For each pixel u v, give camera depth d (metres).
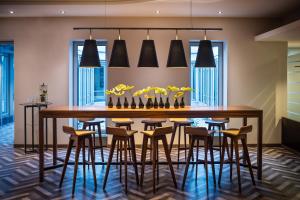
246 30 6.97
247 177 4.78
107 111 4.51
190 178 4.73
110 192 4.15
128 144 5.37
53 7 5.95
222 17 6.90
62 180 4.36
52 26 6.86
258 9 6.16
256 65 7.02
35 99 6.91
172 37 6.87
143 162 4.38
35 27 6.86
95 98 7.25
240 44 6.98
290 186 4.38
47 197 3.96
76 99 7.25
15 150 6.62
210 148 4.44
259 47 7.00
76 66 7.21
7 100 10.61
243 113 4.59
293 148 6.59
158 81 6.92
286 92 7.06
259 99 7.05
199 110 4.57
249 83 7.03
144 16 6.80
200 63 5.01
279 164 5.52
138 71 6.89
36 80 6.93
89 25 6.86
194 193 4.12
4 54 10.22
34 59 6.90
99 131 5.57
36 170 5.12
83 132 4.31
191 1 5.53
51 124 6.91
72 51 7.16
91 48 5.02
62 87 6.93
